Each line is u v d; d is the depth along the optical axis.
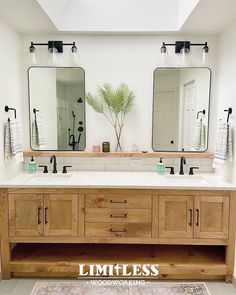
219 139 2.59
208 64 2.88
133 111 2.93
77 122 2.94
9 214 2.38
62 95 2.92
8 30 2.53
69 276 2.46
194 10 2.20
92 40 2.87
